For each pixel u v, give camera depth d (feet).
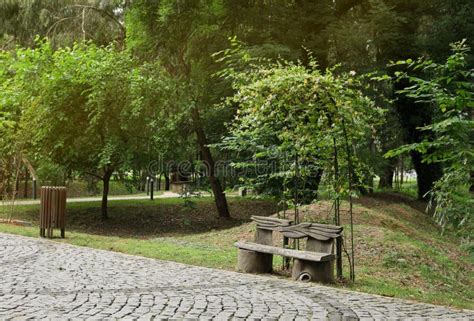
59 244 36.17
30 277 24.95
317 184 42.88
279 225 28.45
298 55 54.80
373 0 57.77
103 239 40.04
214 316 18.92
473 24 63.26
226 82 54.85
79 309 19.45
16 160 58.70
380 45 62.13
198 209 73.51
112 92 55.01
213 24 58.59
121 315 18.78
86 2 68.03
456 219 22.36
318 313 19.76
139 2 59.21
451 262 42.39
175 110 57.41
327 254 25.94
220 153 64.34
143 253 32.91
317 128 28.12
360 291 24.58
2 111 56.03
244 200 80.59
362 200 69.82
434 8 67.97
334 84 26.35
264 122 29.76
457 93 21.09
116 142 55.52
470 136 21.42
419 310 20.88
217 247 39.88
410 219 64.39
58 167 60.39
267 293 22.93
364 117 28.12
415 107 69.41
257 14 58.29
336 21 59.21
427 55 66.54
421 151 21.94
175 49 62.03
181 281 24.97
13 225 49.29
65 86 55.57
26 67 54.90
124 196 91.04
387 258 36.42
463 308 22.15
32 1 66.59
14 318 18.08
